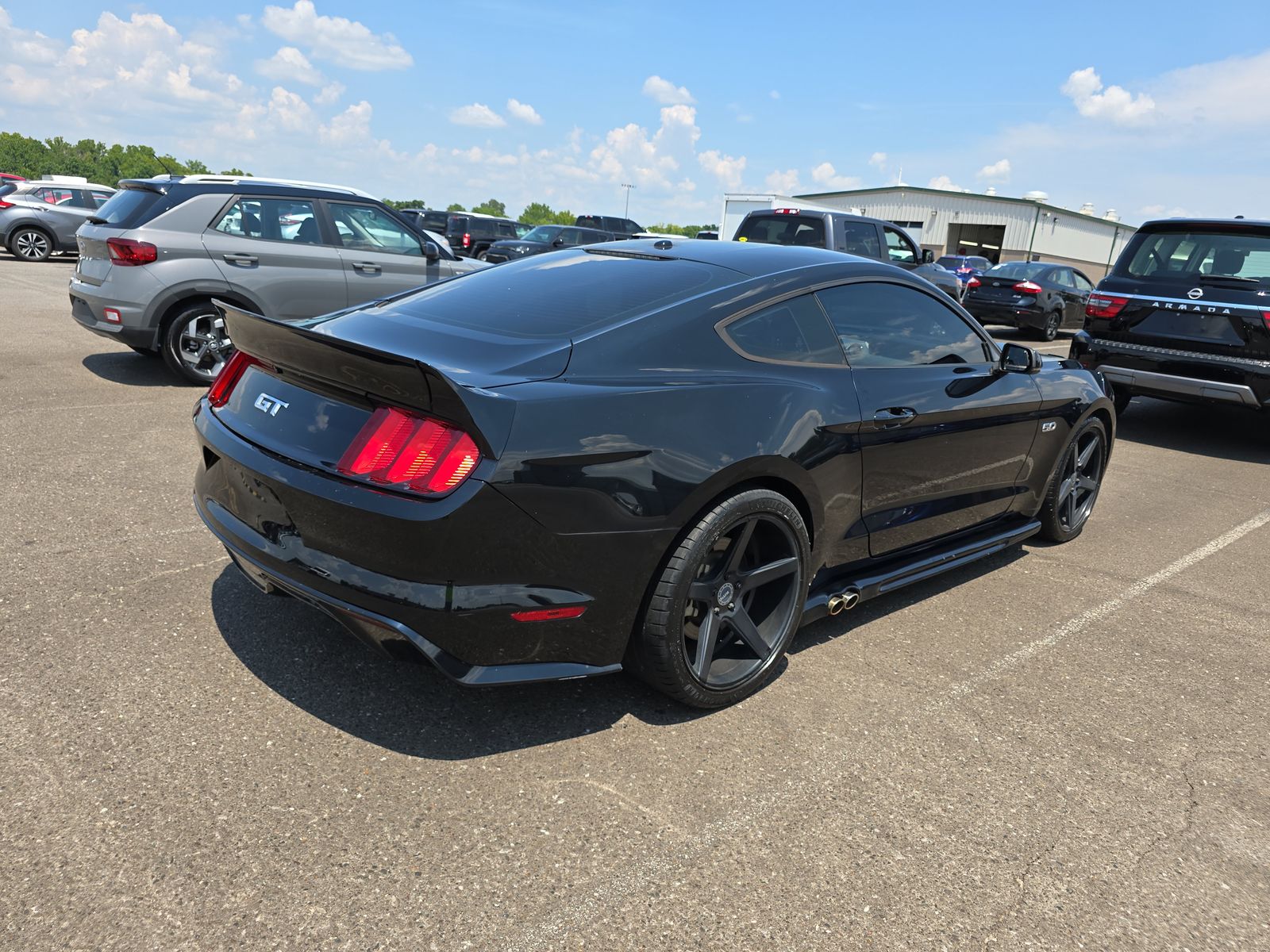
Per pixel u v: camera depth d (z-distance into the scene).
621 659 2.43
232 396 2.67
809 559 2.83
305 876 1.88
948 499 3.51
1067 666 3.15
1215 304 6.64
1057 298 15.09
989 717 2.75
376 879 1.88
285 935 1.72
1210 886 2.07
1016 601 3.74
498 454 2.08
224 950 1.68
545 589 2.21
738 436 2.49
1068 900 1.99
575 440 2.19
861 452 2.94
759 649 2.72
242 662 2.70
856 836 2.14
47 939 1.66
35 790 2.06
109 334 6.32
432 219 28.62
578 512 2.20
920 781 2.39
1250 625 3.63
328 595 2.21
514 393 2.16
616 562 2.29
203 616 2.96
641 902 1.88
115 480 4.26
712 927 1.83
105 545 3.47
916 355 3.33
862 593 3.10
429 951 1.71
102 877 1.83
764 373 2.70
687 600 2.47
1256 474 6.39
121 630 2.83
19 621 2.82
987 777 2.43
